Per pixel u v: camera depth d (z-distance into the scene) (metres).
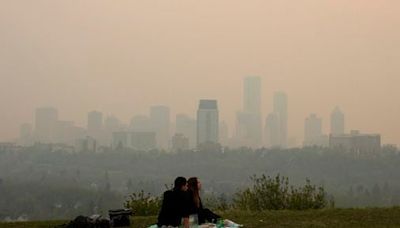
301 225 27.86
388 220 29.30
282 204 35.91
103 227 26.83
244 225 27.86
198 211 25.59
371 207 34.81
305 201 35.75
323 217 30.44
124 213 28.44
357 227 27.27
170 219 23.98
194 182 25.78
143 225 28.31
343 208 34.28
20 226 29.25
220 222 26.00
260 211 33.38
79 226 26.22
